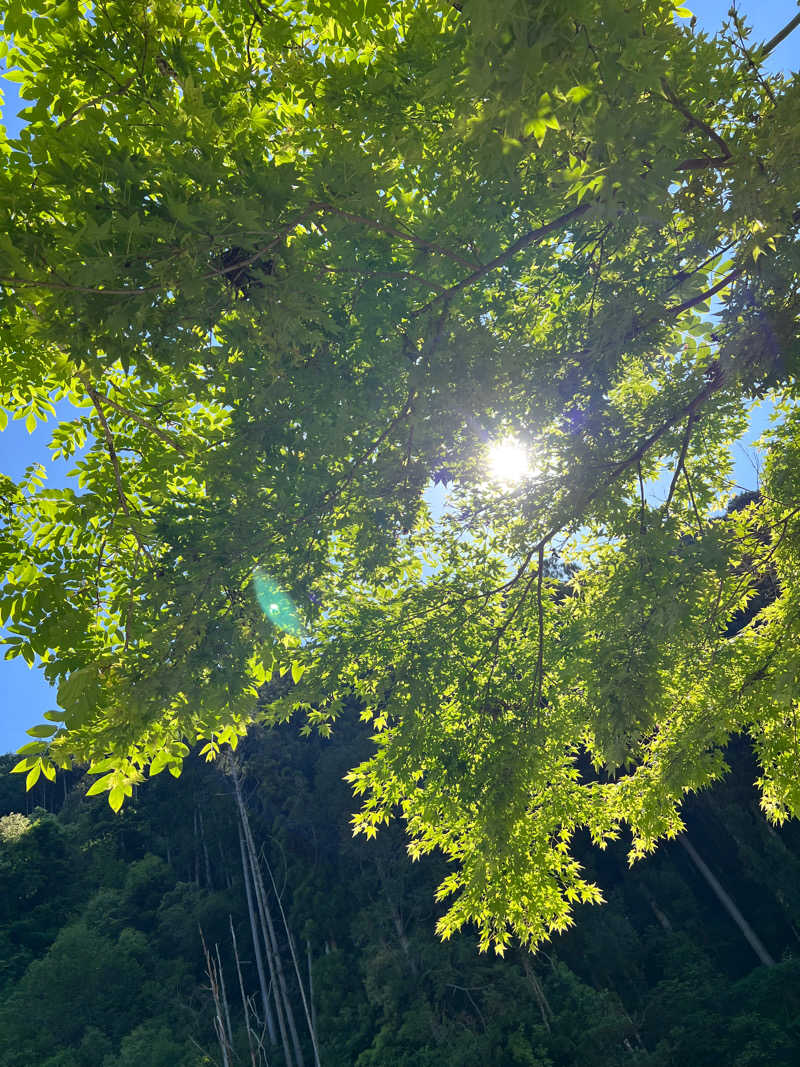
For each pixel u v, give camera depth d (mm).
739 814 27688
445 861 28641
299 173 3838
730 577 7145
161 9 4055
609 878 30109
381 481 5508
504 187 4383
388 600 7711
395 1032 24062
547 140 3045
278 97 4633
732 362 4504
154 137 4051
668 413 5777
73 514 5508
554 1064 21047
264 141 4461
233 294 3629
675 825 8016
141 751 5195
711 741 7711
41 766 4648
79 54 4070
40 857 37875
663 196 2902
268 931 30594
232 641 4934
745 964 26297
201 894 35062
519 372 4840
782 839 27203
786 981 22734
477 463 6641
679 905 28016
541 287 6004
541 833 7422
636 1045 22672
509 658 7473
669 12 3541
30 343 4992
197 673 4711
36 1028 28328
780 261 3898
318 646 7184
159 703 4500
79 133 3465
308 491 5484
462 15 2264
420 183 4895
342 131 4332
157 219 3152
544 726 6785
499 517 7012
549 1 2148
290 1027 26562
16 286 3453
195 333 3756
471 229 4590
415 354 4699
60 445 6414
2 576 5062
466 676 7016
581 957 25375
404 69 3971
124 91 4102
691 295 5492
